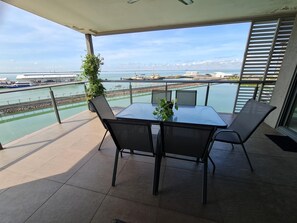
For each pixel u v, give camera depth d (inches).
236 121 83.7
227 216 49.0
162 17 121.4
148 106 96.1
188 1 87.8
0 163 77.3
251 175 67.1
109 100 169.2
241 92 141.9
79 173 69.5
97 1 90.5
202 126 46.3
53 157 82.1
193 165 74.2
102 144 95.5
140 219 48.3
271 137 101.3
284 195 56.6
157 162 59.5
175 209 51.5
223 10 109.7
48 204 53.9
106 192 58.8
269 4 100.8
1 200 55.8
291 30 118.3
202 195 55.2
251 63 137.6
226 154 82.8
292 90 104.3
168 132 52.4
